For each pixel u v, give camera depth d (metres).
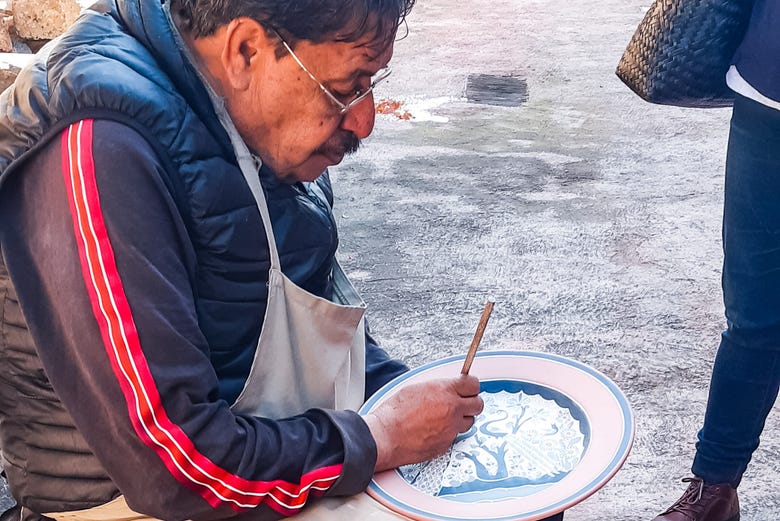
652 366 2.85
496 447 1.40
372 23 1.20
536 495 1.28
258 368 1.33
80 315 1.15
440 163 4.33
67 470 1.32
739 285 1.91
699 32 1.77
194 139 1.22
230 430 1.21
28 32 4.42
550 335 3.03
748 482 2.38
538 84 5.38
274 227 1.35
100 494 1.31
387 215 3.84
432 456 1.37
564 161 4.34
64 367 1.20
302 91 1.25
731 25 1.76
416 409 1.36
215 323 1.30
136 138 1.17
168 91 1.22
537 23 6.61
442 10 6.99
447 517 1.25
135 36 1.27
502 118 4.88
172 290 1.16
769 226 1.81
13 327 1.26
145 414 1.15
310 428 1.29
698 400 2.69
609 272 3.38
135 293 1.14
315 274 1.44
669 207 3.86
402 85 5.38
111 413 1.17
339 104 1.27
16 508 1.51
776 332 1.91
